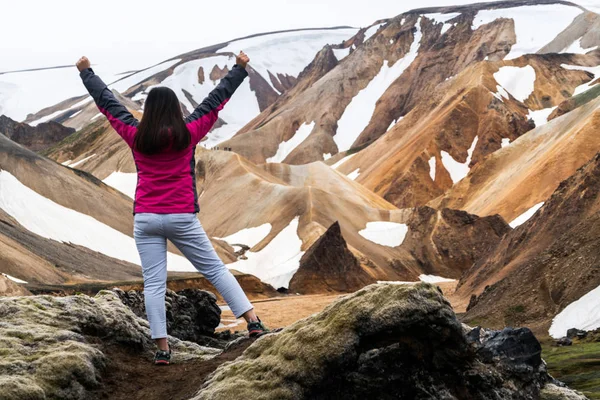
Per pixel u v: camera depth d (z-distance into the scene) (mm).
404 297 7598
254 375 7680
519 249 73688
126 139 8438
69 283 80812
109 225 130625
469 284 78312
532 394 8750
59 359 8141
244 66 8812
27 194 121125
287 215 152750
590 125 172875
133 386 8477
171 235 8594
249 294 99438
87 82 8703
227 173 178750
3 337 8547
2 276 50375
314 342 7598
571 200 71000
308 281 115062
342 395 7520
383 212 155125
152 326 8945
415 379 7594
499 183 181500
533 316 50719
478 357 8469
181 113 8320
